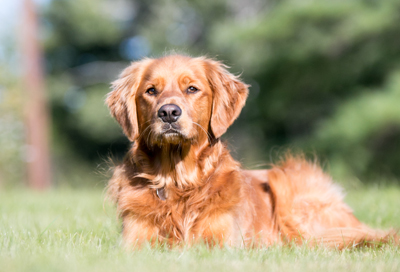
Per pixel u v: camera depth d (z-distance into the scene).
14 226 5.81
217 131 5.21
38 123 21.62
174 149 4.93
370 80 19.34
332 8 17.67
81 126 25.97
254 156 23.97
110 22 27.22
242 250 4.36
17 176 21.11
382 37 18.06
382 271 3.63
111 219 6.08
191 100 5.09
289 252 4.61
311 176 6.20
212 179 5.00
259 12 25.27
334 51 18.81
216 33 19.75
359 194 9.23
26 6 21.91
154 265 3.69
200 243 4.56
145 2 27.33
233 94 5.56
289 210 5.84
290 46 18.55
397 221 6.67
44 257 3.79
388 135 17.05
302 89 19.95
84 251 4.27
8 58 23.66
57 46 27.30
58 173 26.83
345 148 16.53
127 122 5.29
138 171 5.09
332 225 5.90
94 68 28.52
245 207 5.20
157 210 4.87
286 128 23.06
